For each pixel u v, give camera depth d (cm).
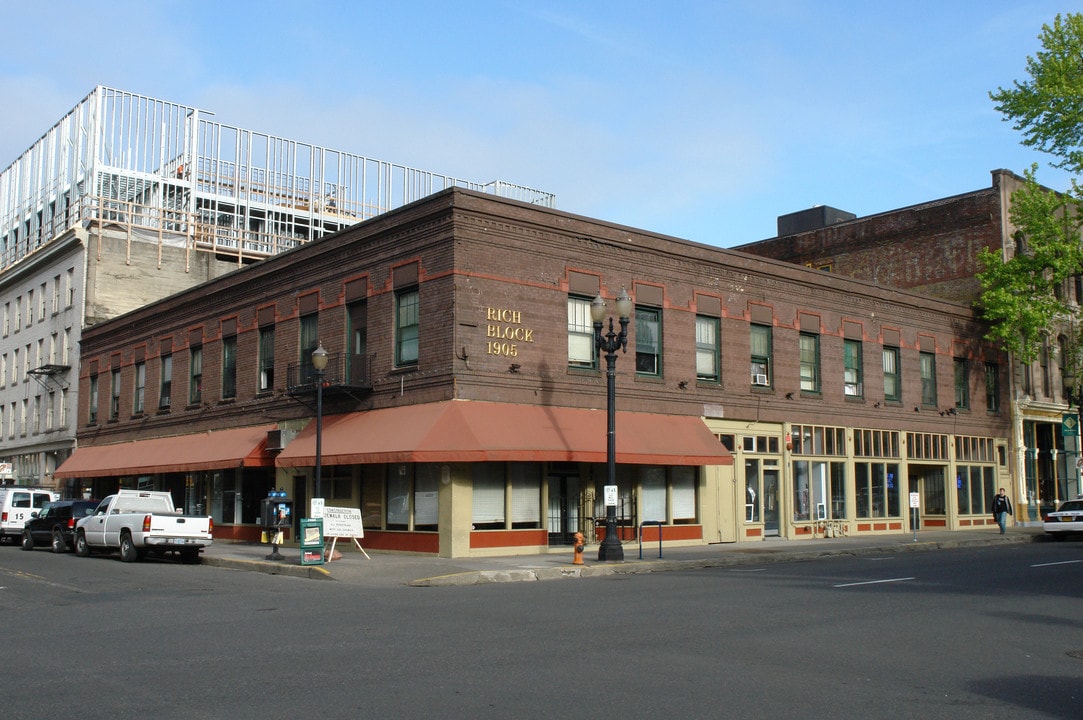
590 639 1173
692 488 3000
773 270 3275
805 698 861
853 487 3494
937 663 1025
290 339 3108
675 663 1018
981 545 3262
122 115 5606
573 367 2705
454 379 2450
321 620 1362
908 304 3822
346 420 2773
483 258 2545
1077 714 811
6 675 971
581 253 2752
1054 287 4194
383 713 803
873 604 1505
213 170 5788
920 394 3841
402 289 2675
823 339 3450
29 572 2247
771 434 3238
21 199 6359
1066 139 3806
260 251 5294
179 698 861
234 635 1221
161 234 4834
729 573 2133
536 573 2081
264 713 805
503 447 2380
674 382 2933
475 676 950
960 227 4444
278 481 3117
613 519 2339
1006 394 4288
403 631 1247
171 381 3788
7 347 5403
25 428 5075
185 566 2483
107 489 4238
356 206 6328
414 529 2561
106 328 4284
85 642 1176
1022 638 1185
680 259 2995
